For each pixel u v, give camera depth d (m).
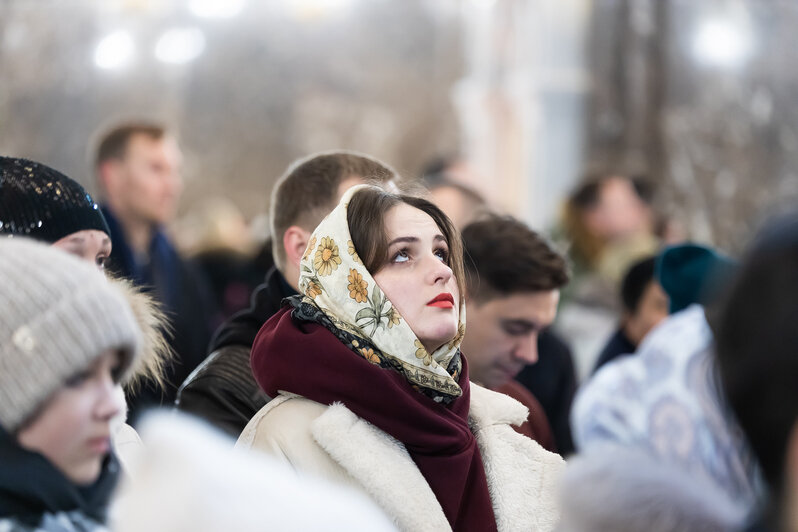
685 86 20.22
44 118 22.72
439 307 3.37
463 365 3.62
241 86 34.75
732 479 3.88
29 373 2.26
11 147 22.09
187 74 33.81
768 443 1.80
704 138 20.20
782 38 20.59
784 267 1.77
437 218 3.59
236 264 9.61
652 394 4.30
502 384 4.78
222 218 9.98
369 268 3.40
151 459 1.95
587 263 10.03
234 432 4.07
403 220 3.43
